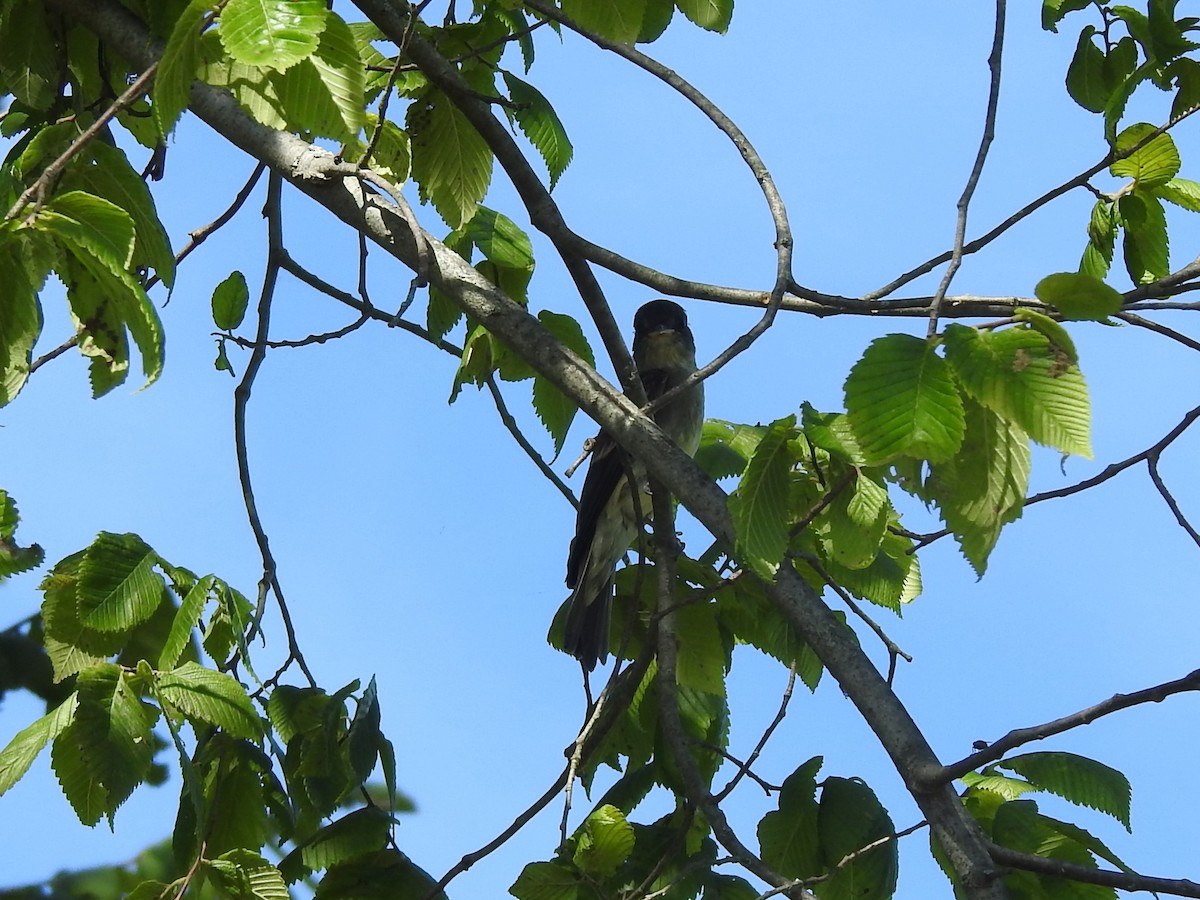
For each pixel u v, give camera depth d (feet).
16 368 17.38
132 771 19.95
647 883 22.67
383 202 23.29
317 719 23.85
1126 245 25.27
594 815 22.21
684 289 23.22
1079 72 26.58
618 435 21.36
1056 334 14.75
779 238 21.01
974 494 15.51
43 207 16.03
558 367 22.00
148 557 22.41
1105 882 16.60
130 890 23.47
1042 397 14.60
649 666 27.35
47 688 23.13
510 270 28.58
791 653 26.14
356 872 23.40
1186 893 16.15
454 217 27.27
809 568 25.36
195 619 21.53
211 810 22.79
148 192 20.74
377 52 26.99
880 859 22.22
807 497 20.65
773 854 22.70
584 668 26.11
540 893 22.20
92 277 17.99
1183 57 25.41
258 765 23.24
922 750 18.13
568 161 27.89
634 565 28.53
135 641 22.43
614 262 24.23
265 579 28.37
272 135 23.68
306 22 15.56
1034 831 19.34
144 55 22.54
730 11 26.32
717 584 23.17
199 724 23.48
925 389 14.82
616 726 26.96
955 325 15.12
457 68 27.02
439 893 23.31
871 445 14.76
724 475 29.12
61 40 24.16
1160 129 23.21
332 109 16.79
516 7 27.71
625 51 24.47
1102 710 16.56
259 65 15.21
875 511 18.47
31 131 24.21
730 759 23.29
